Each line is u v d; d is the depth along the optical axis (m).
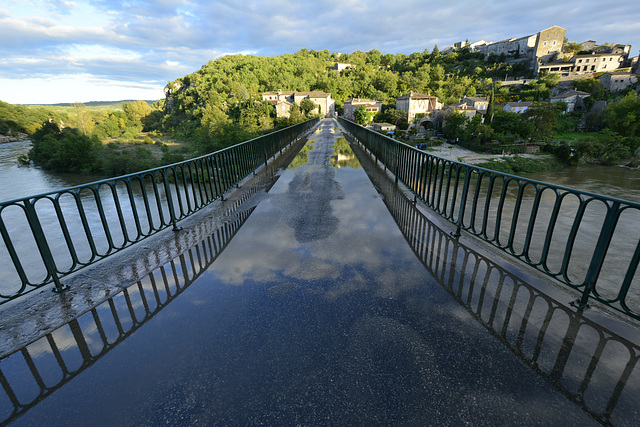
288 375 2.07
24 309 2.86
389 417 1.77
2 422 1.81
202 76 181.75
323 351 2.27
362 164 10.32
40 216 35.75
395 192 6.73
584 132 84.31
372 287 3.09
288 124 83.12
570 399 1.87
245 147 8.46
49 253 3.04
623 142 64.00
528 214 34.41
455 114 81.38
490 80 132.00
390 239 4.26
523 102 94.75
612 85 101.75
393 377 2.04
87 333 2.54
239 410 1.83
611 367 2.09
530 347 2.28
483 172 3.73
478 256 3.71
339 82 146.38
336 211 5.54
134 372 2.13
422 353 2.24
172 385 2.02
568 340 2.34
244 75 153.38
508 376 2.04
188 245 4.25
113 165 57.03
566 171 58.38
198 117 122.25
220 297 2.99
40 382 2.08
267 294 3.02
